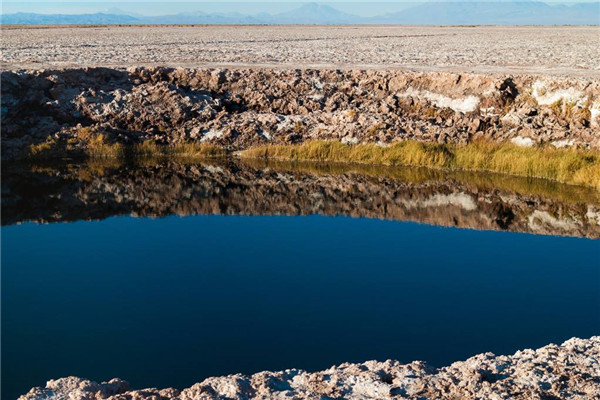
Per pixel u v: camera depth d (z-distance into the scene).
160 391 7.29
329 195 20.27
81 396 7.06
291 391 7.15
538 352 8.37
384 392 7.06
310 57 38.16
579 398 6.88
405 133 25.69
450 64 33.34
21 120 24.95
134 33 69.19
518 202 19.47
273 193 20.48
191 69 29.27
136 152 25.30
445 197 20.05
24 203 19.11
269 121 27.08
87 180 21.78
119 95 27.11
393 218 17.67
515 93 26.19
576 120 23.97
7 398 8.08
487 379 7.44
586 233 16.27
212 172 23.23
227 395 7.12
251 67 31.47
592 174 21.09
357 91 28.38
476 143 24.61
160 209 18.59
